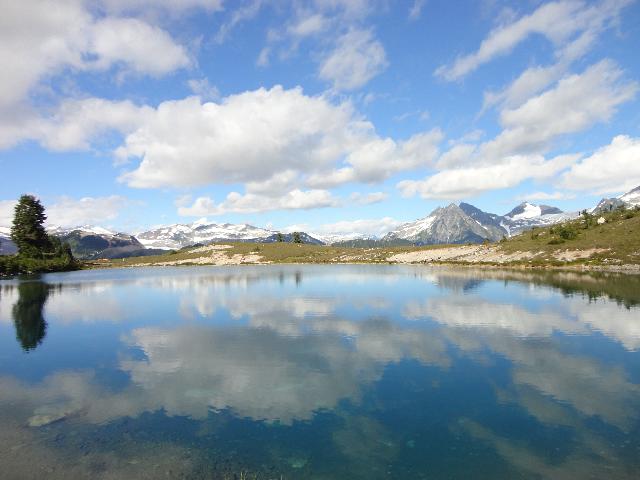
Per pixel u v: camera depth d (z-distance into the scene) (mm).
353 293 70938
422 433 20094
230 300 65625
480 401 23859
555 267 114500
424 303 58281
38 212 195750
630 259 105312
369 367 30344
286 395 25172
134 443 19172
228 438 19672
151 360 33031
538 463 17219
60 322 49469
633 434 19594
